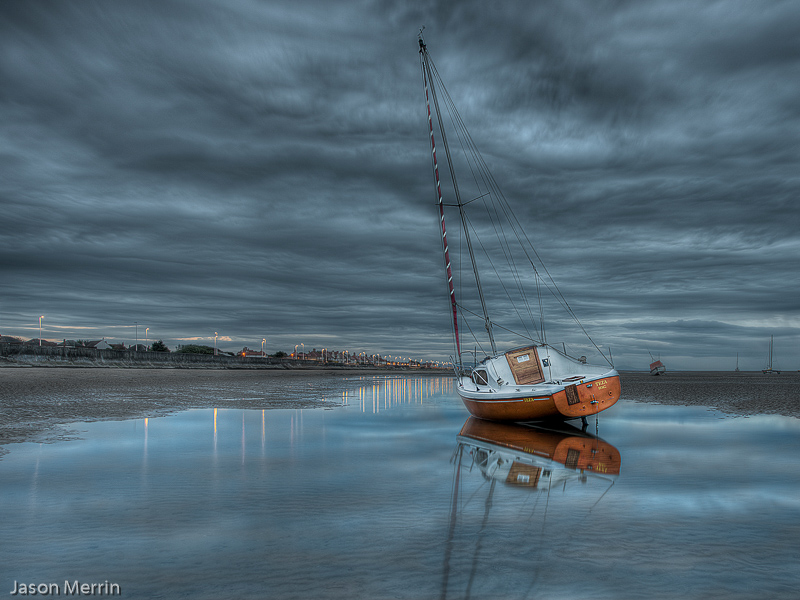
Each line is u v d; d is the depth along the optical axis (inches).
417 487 320.5
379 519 250.8
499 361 787.4
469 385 794.2
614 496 298.7
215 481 332.5
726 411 857.5
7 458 399.5
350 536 225.6
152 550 207.9
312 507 271.9
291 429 610.2
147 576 182.5
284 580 178.9
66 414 695.7
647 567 191.3
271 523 243.8
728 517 256.2
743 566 192.7
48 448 445.1
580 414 620.1
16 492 299.1
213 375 2556.6
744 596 168.2
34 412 702.5
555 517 255.6
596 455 448.5
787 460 419.8
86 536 224.1
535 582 178.1
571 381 651.5
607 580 179.9
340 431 602.2
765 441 524.7
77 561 196.2
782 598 166.9
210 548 210.4
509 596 167.5
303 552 205.8
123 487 313.1
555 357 791.1
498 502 284.0
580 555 203.2
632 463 408.2
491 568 189.9
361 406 989.8
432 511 265.4
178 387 1412.4
